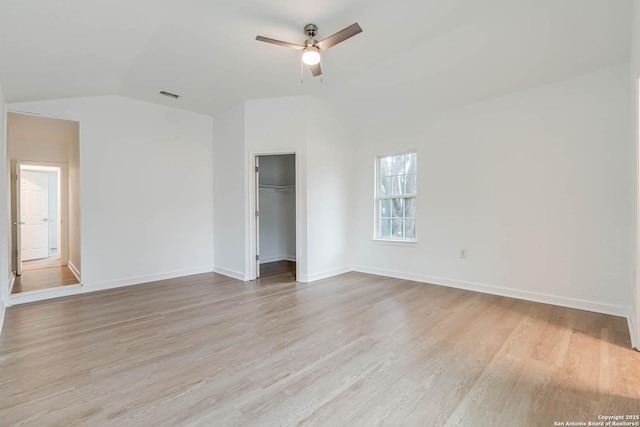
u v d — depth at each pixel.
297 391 1.92
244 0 2.58
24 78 3.20
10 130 4.53
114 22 2.66
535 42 3.08
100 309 3.49
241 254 4.94
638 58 2.26
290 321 3.10
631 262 2.89
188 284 4.62
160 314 3.32
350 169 5.43
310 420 1.65
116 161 4.50
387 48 3.41
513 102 3.78
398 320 3.10
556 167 3.50
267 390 1.93
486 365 2.22
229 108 5.11
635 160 2.54
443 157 4.39
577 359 2.29
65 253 5.83
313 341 2.63
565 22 2.82
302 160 4.68
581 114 3.33
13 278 4.56
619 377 2.05
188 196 5.24
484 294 3.98
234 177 5.04
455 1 2.69
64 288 4.05
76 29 2.62
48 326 2.99
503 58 3.35
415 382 2.01
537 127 3.62
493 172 3.95
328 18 2.86
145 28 2.85
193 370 2.17
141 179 4.73
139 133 4.71
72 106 4.13
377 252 5.19
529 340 2.62
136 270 4.67
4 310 3.39
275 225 6.82
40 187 6.76
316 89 4.42
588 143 3.30
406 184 4.92
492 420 1.65
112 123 4.46
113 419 1.67
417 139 4.65
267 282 4.72
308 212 4.72
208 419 1.67
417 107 4.43
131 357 2.36
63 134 4.90
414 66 3.72
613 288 3.18
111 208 4.45
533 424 1.62
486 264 4.04
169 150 5.03
